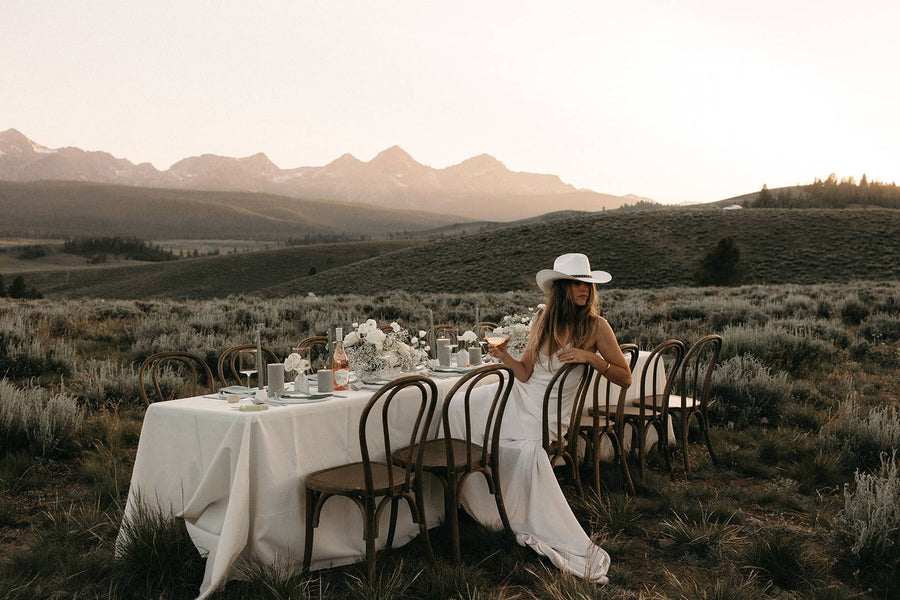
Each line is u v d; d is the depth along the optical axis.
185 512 3.62
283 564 3.61
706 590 3.45
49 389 8.03
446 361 5.57
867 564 3.85
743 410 7.22
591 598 3.35
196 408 3.78
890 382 9.19
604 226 65.12
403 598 3.48
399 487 3.64
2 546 4.11
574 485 5.12
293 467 3.67
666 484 5.23
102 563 3.69
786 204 154.50
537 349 4.56
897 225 56.62
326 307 19.45
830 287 28.73
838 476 5.31
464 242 72.19
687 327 14.80
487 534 4.24
